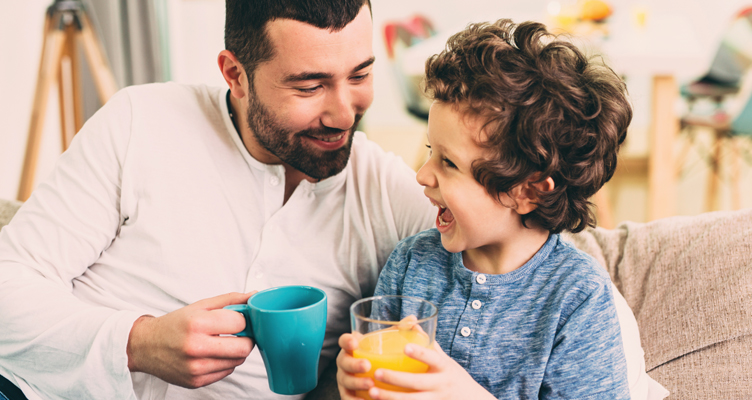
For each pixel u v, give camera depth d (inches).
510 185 34.0
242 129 44.1
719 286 41.9
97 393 35.7
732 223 44.4
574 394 34.0
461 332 36.9
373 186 46.5
